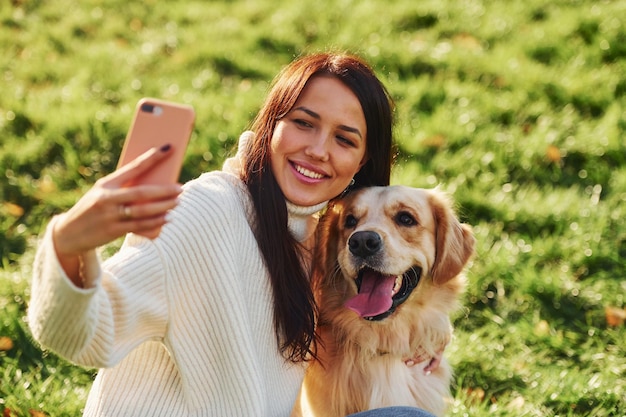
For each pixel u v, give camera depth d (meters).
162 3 3.82
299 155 1.18
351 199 1.48
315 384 1.45
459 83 2.99
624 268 2.14
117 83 2.97
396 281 1.45
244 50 3.30
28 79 3.02
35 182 2.45
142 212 0.80
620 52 3.12
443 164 2.49
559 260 2.18
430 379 1.51
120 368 1.10
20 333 1.75
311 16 3.56
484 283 2.08
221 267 1.06
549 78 2.96
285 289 1.16
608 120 2.71
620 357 1.83
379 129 1.27
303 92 1.19
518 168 2.56
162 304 1.02
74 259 0.85
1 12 3.55
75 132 2.64
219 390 1.10
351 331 1.45
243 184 1.16
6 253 2.16
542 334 1.90
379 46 3.23
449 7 3.59
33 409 1.50
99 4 3.76
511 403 1.66
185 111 0.86
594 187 2.49
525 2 3.61
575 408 1.68
